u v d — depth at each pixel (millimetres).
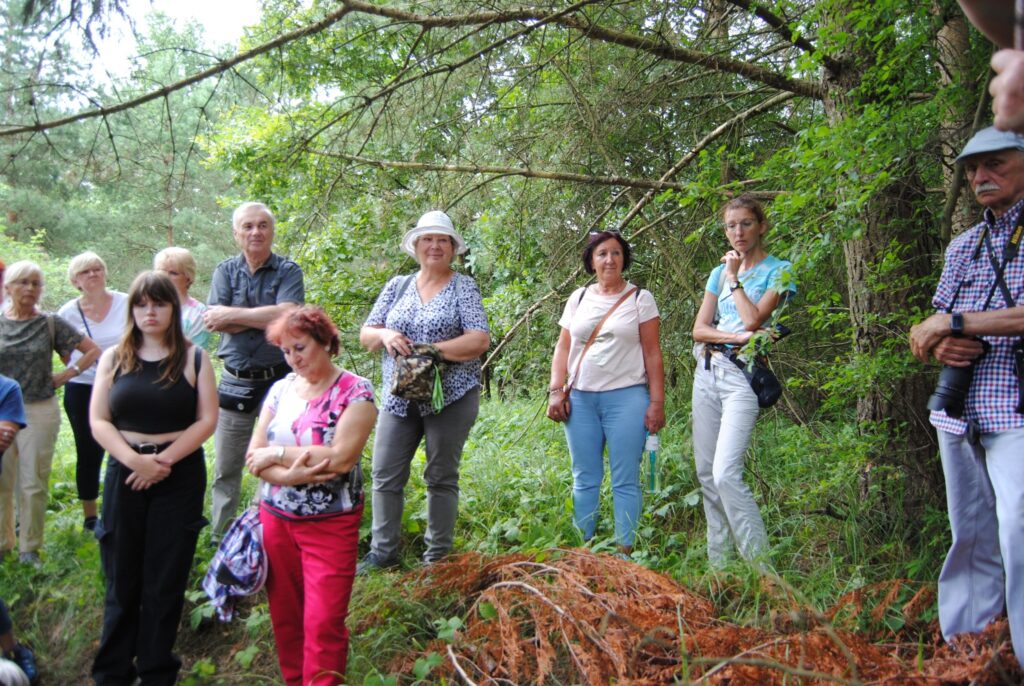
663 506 4398
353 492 2781
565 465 5270
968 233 2762
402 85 5000
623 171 5688
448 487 3844
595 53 5430
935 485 3738
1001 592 2754
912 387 3738
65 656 3492
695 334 3729
